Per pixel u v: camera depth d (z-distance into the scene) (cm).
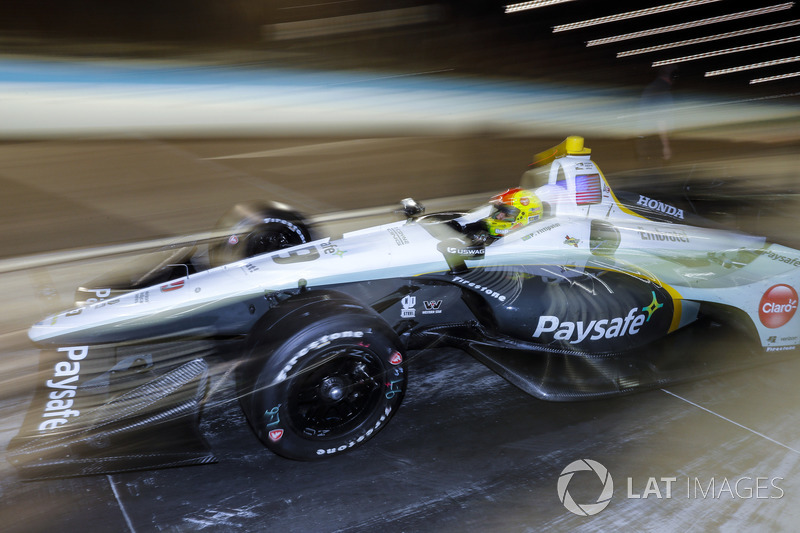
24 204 650
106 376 303
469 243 347
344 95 1164
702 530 259
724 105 1272
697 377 359
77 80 1037
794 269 395
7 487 271
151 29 1262
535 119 1113
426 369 379
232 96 1102
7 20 1175
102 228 589
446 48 1384
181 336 309
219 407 333
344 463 295
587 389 336
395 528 255
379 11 1422
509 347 355
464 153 919
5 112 904
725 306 384
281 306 290
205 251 414
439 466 294
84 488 273
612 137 1024
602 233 378
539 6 1530
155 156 841
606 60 1433
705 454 306
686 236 402
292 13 1363
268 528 254
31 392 327
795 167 851
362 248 345
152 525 253
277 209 418
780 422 334
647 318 376
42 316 411
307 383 279
